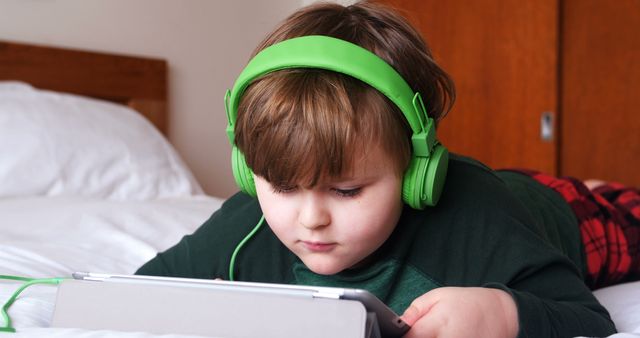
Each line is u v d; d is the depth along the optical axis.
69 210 1.42
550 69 2.98
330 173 0.60
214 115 2.76
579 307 0.68
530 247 0.74
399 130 0.64
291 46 0.63
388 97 0.62
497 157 3.13
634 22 2.87
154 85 2.52
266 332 0.50
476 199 0.79
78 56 2.33
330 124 0.60
